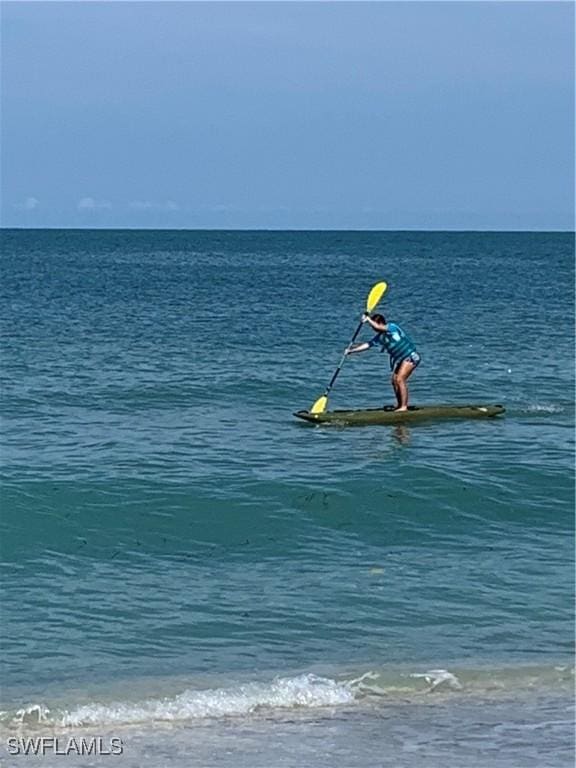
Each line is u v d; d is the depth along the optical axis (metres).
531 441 19.34
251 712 9.30
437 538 14.12
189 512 14.80
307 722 9.12
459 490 15.95
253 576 12.60
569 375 27.95
